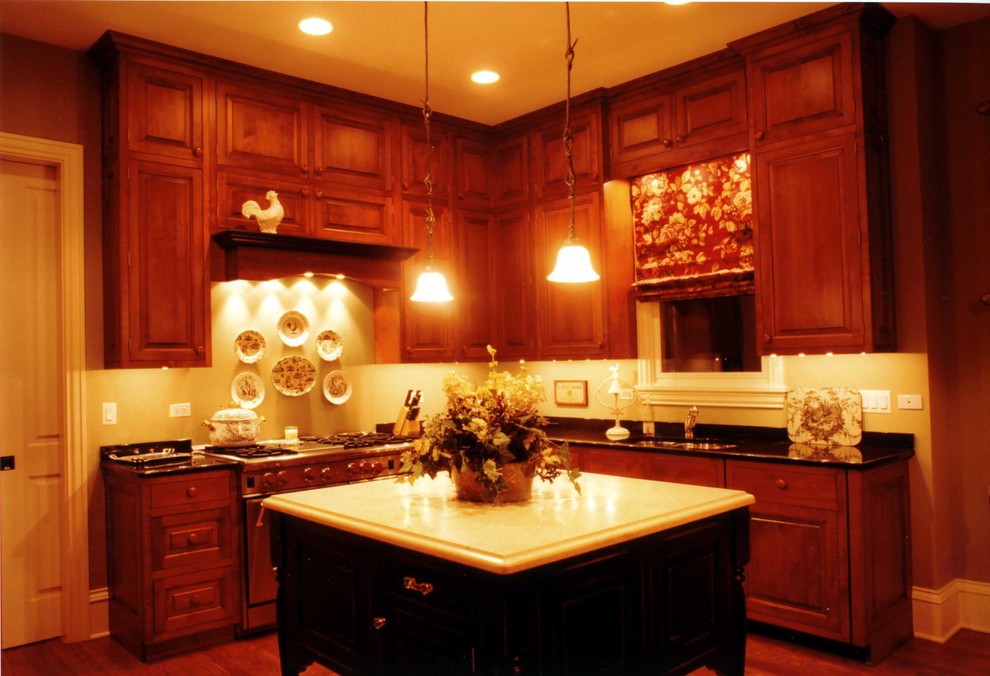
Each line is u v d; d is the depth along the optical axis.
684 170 4.33
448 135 4.89
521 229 4.93
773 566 3.42
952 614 3.56
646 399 4.40
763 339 3.69
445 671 2.03
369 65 4.01
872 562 3.20
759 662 3.21
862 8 3.34
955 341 3.66
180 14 3.38
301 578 2.60
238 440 3.93
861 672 3.10
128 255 3.62
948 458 3.64
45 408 3.70
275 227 3.97
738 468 3.53
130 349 3.61
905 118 3.56
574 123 4.63
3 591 3.55
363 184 4.47
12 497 3.60
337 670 2.43
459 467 2.39
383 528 2.11
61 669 3.29
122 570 3.57
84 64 3.76
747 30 3.66
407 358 4.61
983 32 3.59
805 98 3.56
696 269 4.29
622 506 2.30
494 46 3.79
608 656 2.04
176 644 3.45
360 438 4.36
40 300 3.70
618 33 3.67
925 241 3.53
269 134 4.10
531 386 2.44
